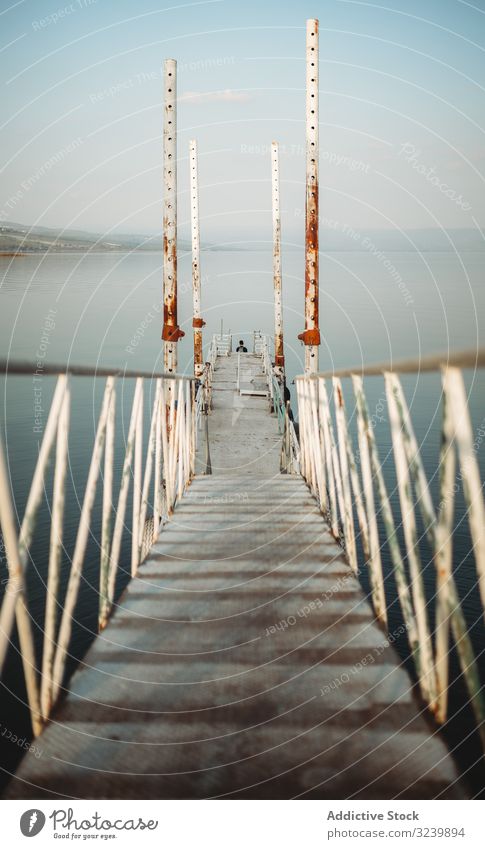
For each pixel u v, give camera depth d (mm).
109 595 3668
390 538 3139
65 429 2740
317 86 9508
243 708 2689
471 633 10828
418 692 2785
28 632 2375
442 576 2314
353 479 4117
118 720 2617
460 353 1812
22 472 15945
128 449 4070
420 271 152375
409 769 2336
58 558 2748
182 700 2752
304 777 2301
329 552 4695
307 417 7492
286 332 54875
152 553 4723
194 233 18891
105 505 3623
